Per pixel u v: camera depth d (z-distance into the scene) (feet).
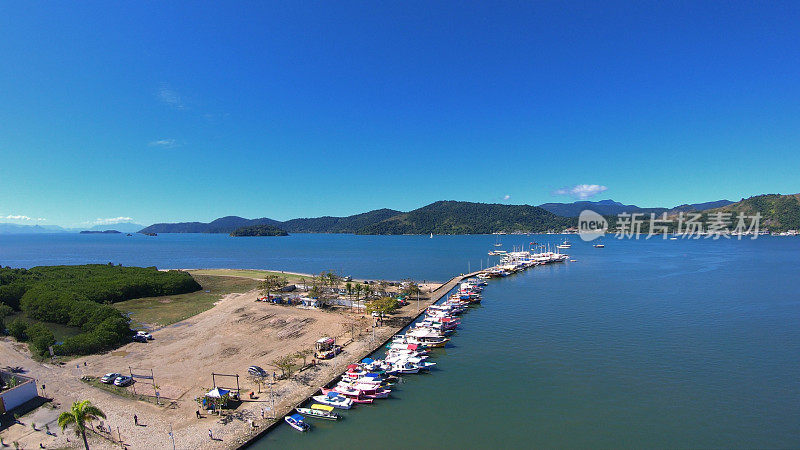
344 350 290.76
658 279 596.70
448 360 276.00
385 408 209.67
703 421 191.62
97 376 236.84
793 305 409.08
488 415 200.95
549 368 258.16
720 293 478.59
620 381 236.22
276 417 195.11
